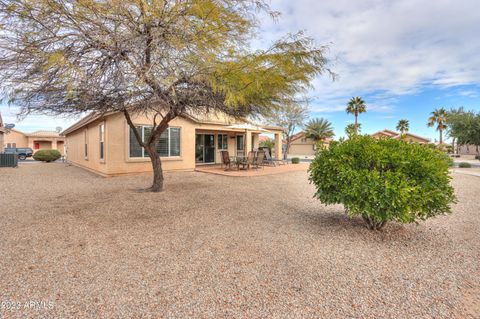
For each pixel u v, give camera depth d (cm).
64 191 801
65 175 1217
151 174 1180
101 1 393
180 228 454
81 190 819
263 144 3759
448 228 463
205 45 431
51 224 468
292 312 225
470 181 1107
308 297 248
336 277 286
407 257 340
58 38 403
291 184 970
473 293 258
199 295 249
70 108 587
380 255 346
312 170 473
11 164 1702
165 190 818
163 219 508
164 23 418
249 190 835
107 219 504
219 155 1800
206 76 442
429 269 308
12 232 422
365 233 431
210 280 277
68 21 402
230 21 464
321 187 458
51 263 312
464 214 563
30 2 367
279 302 239
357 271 301
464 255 349
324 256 340
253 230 446
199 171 1347
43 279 274
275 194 778
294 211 581
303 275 290
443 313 226
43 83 435
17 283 265
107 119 1084
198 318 216
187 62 434
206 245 376
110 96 518
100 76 418
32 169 1541
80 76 382
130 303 235
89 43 411
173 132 1290
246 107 611
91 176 1170
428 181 385
